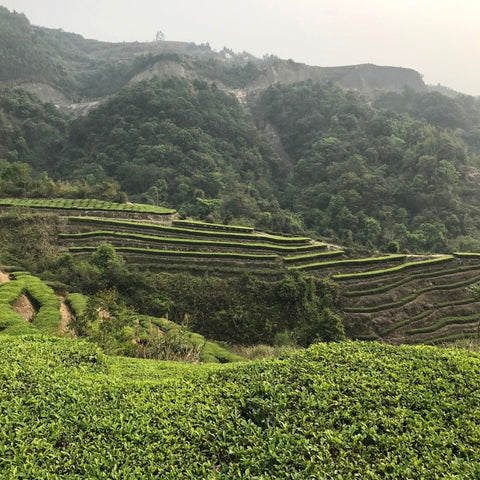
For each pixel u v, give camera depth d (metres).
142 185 85.88
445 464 7.24
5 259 41.25
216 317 40.44
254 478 6.92
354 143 100.25
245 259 48.16
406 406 8.96
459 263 52.00
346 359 11.03
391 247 56.69
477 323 44.09
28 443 7.46
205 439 7.98
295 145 119.94
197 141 97.50
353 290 47.00
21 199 56.91
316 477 6.95
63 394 9.29
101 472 6.96
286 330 40.38
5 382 9.41
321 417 8.46
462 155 89.38
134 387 10.16
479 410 8.73
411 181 84.12
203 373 11.30
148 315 38.41
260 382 9.87
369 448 7.71
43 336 14.10
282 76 169.38
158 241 49.31
